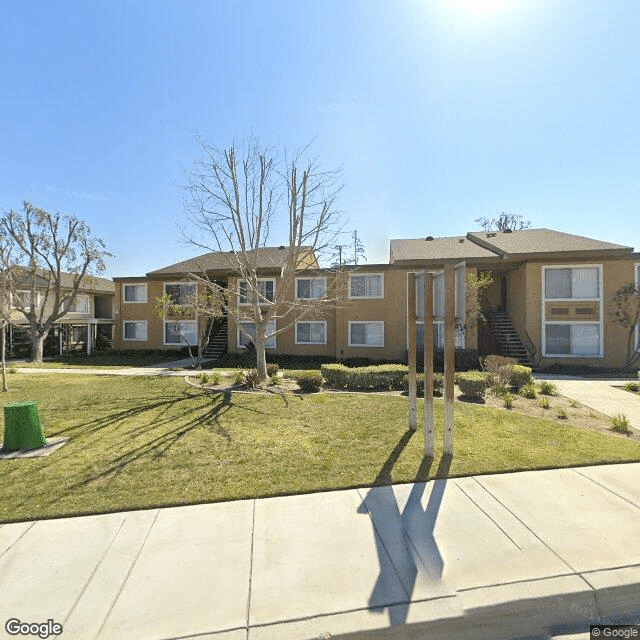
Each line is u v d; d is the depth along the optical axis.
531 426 6.83
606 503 4.12
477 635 2.67
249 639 2.47
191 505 4.19
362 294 18.86
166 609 2.71
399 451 5.66
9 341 24.56
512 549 3.34
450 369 5.50
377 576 3.02
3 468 5.09
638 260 16.06
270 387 10.42
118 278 23.67
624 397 9.83
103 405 8.48
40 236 22.53
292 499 4.30
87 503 4.20
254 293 11.67
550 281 16.84
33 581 3.01
